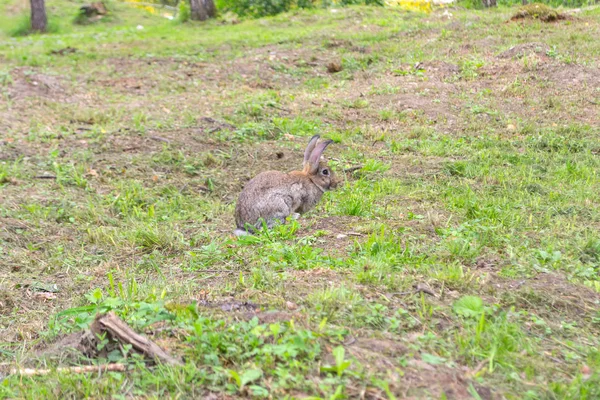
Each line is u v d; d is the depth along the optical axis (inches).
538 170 437.4
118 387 171.2
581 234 308.8
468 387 164.6
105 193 423.2
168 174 452.8
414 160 465.4
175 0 1711.4
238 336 186.5
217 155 484.4
